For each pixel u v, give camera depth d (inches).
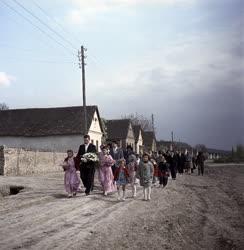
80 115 2356.1
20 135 2311.8
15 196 706.8
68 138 2278.5
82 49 1685.5
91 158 691.4
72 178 684.1
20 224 451.2
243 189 1007.0
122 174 668.1
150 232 438.0
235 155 3479.3
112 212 535.5
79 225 448.5
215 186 1051.3
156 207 603.2
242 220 572.4
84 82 1686.8
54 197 681.0
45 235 400.8
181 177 1341.0
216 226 517.0
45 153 1505.9
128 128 3206.2
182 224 502.3
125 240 396.8
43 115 2417.6
